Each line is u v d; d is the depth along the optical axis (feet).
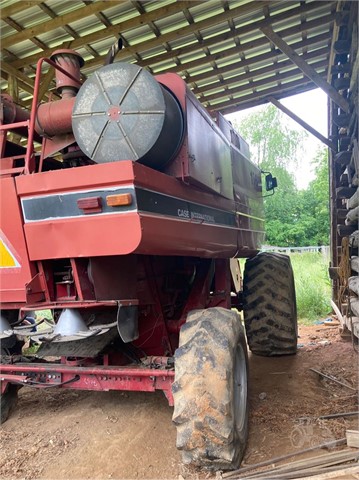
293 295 16.66
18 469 8.43
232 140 14.82
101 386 9.17
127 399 12.21
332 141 24.95
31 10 18.31
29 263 8.29
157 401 12.00
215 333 8.31
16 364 9.96
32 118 8.68
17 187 8.05
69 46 20.66
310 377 14.12
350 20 17.90
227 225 12.66
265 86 30.63
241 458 8.64
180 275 14.21
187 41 23.04
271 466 8.38
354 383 13.42
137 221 7.33
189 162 9.09
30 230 8.10
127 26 19.95
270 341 16.07
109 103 8.29
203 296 12.48
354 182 17.66
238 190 14.25
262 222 18.42
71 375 9.38
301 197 97.91
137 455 8.93
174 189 8.90
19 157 9.11
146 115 8.13
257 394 12.56
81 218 7.68
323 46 26.76
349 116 19.62
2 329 9.52
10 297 8.54
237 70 27.40
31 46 20.56
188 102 9.45
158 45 22.02
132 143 8.16
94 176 7.47
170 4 19.52
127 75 8.27
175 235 8.75
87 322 8.96
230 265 15.93
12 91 21.27
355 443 8.99
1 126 9.24
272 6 21.85
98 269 8.50
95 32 20.38
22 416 11.17
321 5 21.94
